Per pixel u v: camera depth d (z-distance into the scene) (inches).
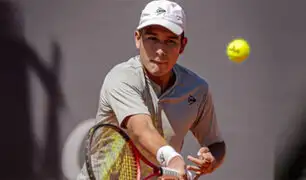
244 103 839.7
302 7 837.8
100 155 451.2
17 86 825.5
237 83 836.0
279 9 836.0
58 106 824.3
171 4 450.6
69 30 821.9
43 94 826.2
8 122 827.4
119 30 822.5
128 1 819.4
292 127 850.1
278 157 849.5
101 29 822.5
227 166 842.8
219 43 831.1
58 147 827.4
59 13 822.5
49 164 828.0
